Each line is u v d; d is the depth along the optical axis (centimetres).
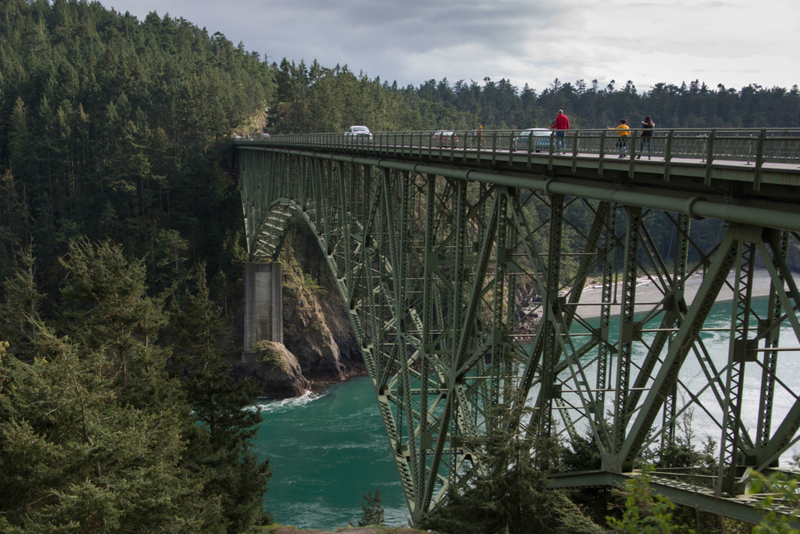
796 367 5397
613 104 19838
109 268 2623
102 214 9038
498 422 1628
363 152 3219
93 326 2622
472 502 1650
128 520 1719
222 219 9512
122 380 2584
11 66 11106
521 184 1764
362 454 5156
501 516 1552
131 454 1634
